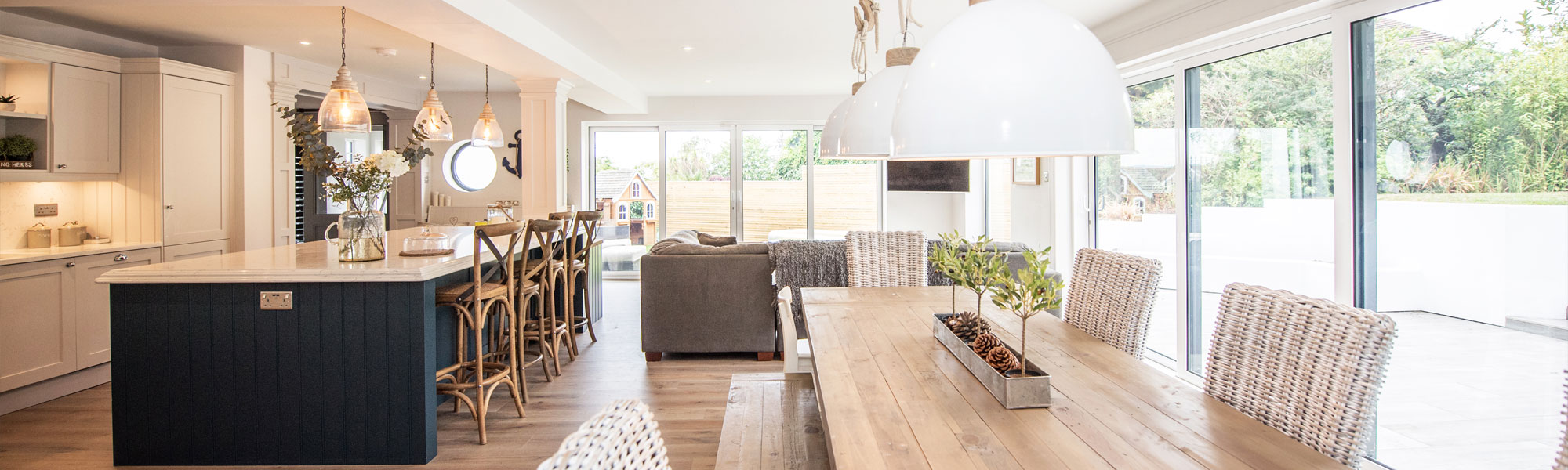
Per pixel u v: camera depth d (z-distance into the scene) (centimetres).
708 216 840
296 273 285
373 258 310
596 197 843
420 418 290
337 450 291
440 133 483
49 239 439
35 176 416
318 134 306
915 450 129
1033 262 156
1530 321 228
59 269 392
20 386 369
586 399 384
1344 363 136
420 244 333
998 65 108
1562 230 217
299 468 290
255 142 539
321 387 290
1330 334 141
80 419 352
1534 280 226
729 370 443
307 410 290
